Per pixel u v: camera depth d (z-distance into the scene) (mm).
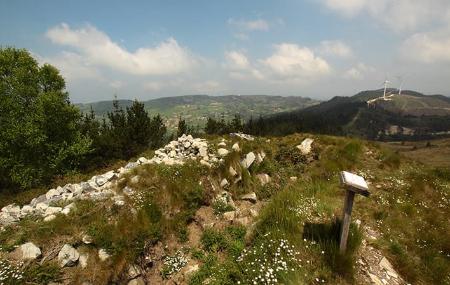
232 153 13086
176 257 8547
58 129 22578
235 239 9078
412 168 14586
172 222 9289
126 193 10070
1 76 20219
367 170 13547
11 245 7598
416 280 7051
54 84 23281
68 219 8547
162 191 10102
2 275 6695
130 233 8289
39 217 9062
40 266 7113
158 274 8180
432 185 12188
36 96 21625
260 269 6844
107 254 7703
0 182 20984
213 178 11773
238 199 11602
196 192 10453
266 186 12609
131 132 27234
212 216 10234
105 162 24641
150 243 8484
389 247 7906
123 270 7559
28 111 20922
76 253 7539
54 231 8102
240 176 12328
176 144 16031
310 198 10062
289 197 10305
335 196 10648
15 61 20984
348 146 15648
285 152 15375
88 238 7855
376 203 10344
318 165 14391
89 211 9055
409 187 11766
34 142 20000
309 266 6871
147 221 8883
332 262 6824
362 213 9570
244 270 7203
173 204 9844
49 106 21094
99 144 25594
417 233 8867
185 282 7809
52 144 21906
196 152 14703
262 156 14375
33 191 13805
